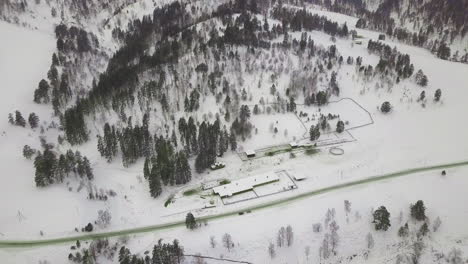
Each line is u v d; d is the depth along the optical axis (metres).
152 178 120.50
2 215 111.06
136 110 164.38
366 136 158.38
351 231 111.25
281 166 139.88
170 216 116.56
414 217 114.12
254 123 162.12
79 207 116.75
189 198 124.06
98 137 141.38
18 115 147.12
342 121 161.62
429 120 168.25
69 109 156.00
